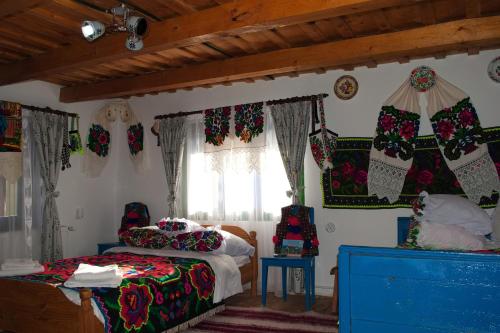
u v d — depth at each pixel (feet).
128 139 19.69
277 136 16.10
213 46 13.30
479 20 11.23
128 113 19.77
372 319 6.95
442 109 14.10
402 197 14.56
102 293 9.44
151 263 12.71
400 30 12.21
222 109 17.34
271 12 9.45
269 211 16.47
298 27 11.85
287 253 15.07
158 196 19.01
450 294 6.55
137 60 14.49
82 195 18.43
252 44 13.20
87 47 12.31
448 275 6.57
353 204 15.23
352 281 7.08
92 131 18.86
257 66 13.96
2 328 10.25
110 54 11.83
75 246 18.04
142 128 19.38
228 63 14.43
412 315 6.73
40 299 9.63
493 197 13.38
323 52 13.01
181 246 14.46
